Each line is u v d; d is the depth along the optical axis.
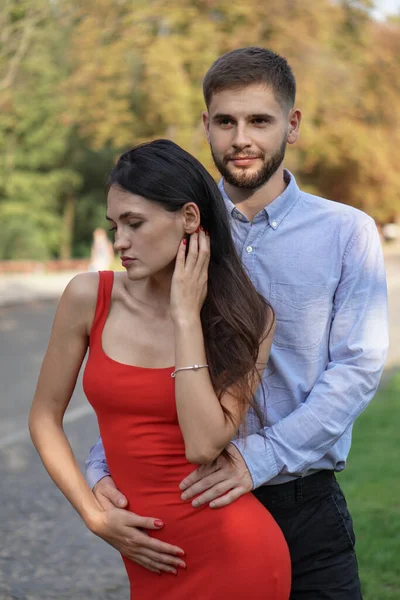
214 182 2.81
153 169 2.69
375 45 34.41
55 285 29.19
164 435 2.74
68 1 28.66
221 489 2.75
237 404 2.73
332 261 3.09
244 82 2.98
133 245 2.71
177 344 2.67
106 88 30.36
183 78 29.12
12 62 27.84
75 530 5.85
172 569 2.75
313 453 2.91
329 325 3.11
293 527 3.05
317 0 29.89
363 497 6.02
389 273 33.75
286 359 3.08
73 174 43.22
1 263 35.34
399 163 37.38
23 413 9.57
